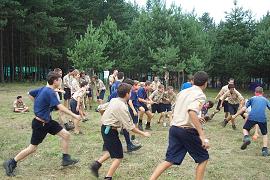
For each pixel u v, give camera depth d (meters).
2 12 31.72
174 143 5.28
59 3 40.41
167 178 6.54
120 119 5.89
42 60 43.81
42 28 36.41
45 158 7.78
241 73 38.31
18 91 26.89
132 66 35.81
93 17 45.91
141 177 6.62
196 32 36.44
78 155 8.18
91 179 6.40
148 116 11.87
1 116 14.33
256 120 8.52
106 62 31.72
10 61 39.59
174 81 40.12
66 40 40.25
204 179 6.59
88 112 16.11
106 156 6.36
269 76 38.88
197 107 5.05
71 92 14.07
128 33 39.47
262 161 8.02
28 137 10.12
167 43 34.69
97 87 17.17
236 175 6.89
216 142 10.08
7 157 7.90
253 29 41.09
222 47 40.28
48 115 6.45
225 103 13.03
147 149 8.89
